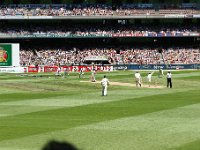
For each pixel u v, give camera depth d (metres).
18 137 25.28
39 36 127.50
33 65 117.31
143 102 45.06
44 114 35.78
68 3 133.00
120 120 32.06
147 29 134.88
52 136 25.50
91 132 26.88
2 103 44.53
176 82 76.00
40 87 65.75
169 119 32.47
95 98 49.97
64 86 67.56
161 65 123.81
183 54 130.12
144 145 22.55
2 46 105.50
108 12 131.75
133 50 130.88
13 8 127.50
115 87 66.56
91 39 133.88
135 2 135.25
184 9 134.50
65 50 128.50
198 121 31.41
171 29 135.75
